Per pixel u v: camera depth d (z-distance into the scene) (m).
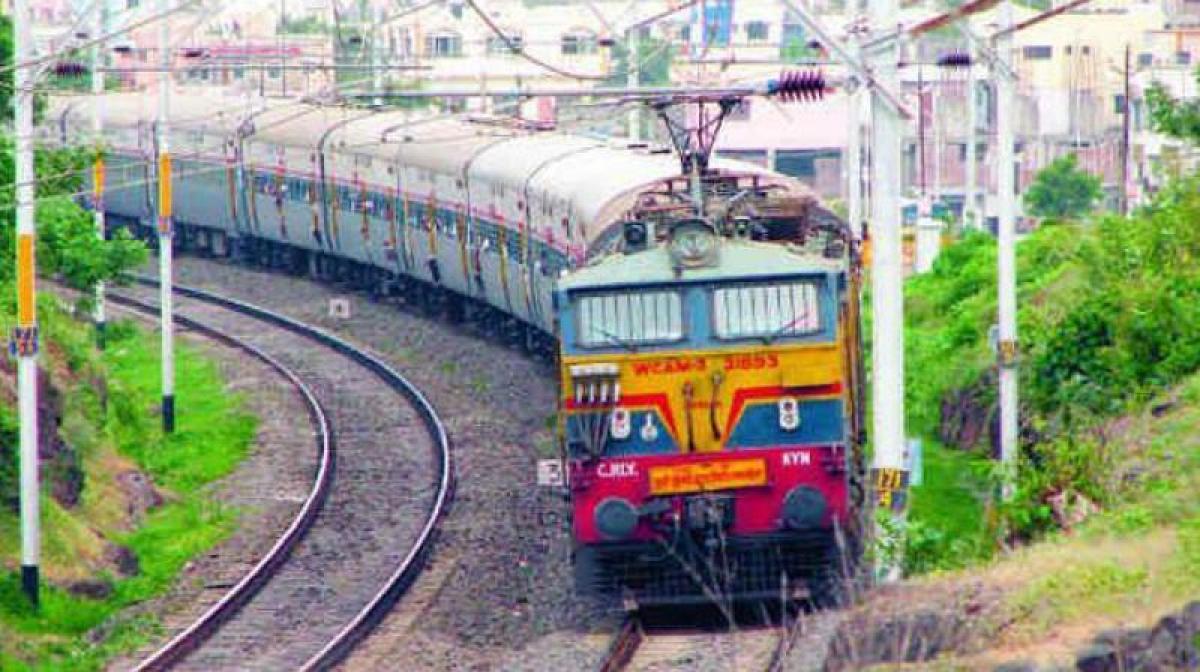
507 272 110.19
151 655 61.38
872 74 57.69
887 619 47.75
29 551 65.81
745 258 60.28
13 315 89.81
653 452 59.78
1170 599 45.75
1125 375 72.00
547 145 111.00
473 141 121.19
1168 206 80.44
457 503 80.00
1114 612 45.88
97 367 98.06
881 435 58.91
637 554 60.16
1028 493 60.94
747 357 59.81
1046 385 75.38
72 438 82.56
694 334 59.94
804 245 63.84
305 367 112.62
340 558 72.69
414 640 62.03
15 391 77.19
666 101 73.25
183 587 69.69
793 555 60.41
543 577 68.19
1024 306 92.44
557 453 87.75
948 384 91.31
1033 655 43.84
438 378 108.31
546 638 60.50
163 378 98.38
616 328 60.06
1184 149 99.69
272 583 69.56
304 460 89.25
